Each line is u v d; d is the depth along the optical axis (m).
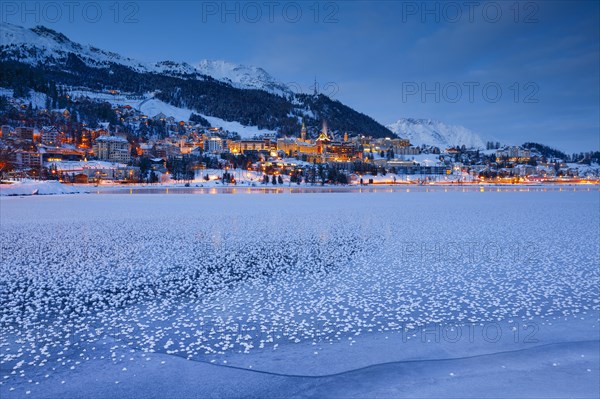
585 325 10.65
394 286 14.47
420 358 8.70
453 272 16.58
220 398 7.09
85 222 34.84
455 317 11.30
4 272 16.59
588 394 7.04
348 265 17.95
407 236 26.72
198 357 8.80
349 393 7.21
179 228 30.88
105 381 7.73
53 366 8.40
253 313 11.62
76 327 10.59
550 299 12.88
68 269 17.12
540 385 7.39
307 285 14.63
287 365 8.40
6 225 32.53
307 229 30.36
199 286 14.49
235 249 21.92
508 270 16.89
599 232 28.33
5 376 7.97
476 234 27.47
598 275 15.95
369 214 43.28
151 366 8.38
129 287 14.35
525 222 35.03
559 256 19.80
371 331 10.26
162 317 11.34
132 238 25.86
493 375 7.84
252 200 72.38
